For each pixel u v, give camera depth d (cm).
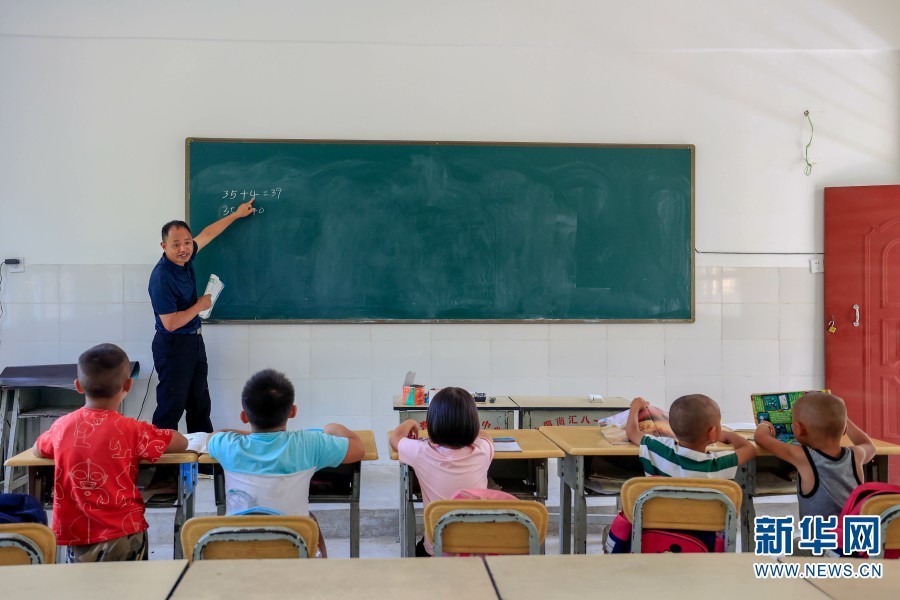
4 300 401
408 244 419
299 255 413
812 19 435
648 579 126
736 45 432
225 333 411
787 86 436
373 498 360
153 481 259
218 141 407
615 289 429
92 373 204
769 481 265
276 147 411
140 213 407
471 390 423
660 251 430
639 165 429
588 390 429
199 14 408
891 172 439
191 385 379
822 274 439
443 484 209
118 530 200
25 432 399
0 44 399
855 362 428
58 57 402
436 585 122
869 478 252
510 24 422
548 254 425
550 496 374
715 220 436
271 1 411
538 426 341
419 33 418
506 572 129
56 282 404
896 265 423
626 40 428
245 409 209
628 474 265
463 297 422
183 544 157
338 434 227
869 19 435
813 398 212
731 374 436
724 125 434
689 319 432
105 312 405
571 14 425
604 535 260
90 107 404
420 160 419
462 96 421
